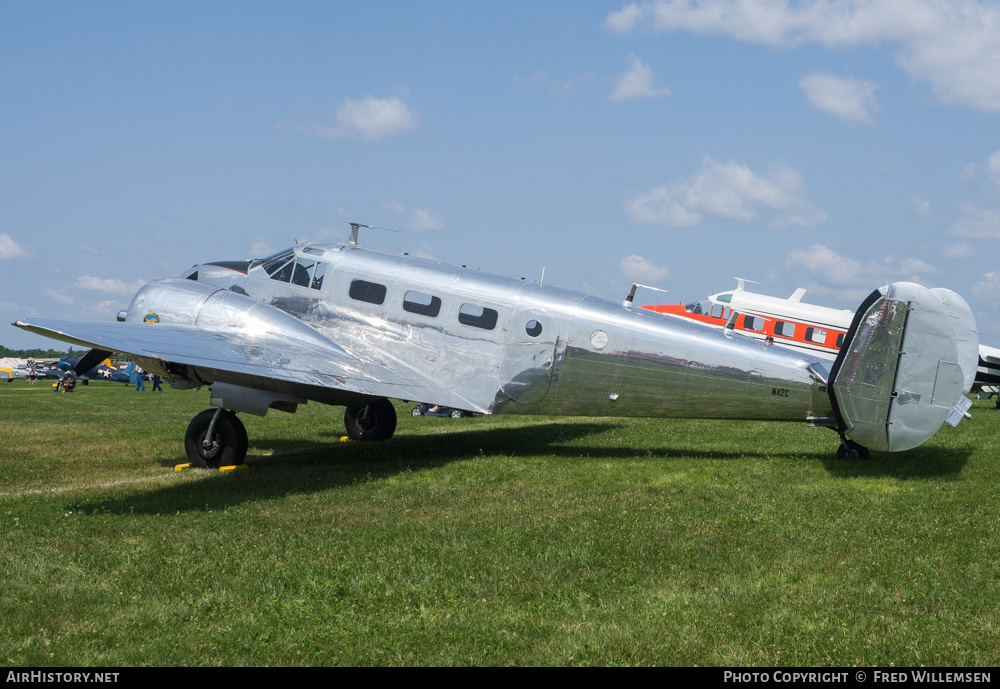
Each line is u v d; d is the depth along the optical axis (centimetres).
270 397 1061
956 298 1312
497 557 638
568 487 937
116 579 585
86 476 1028
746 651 461
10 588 565
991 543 657
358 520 764
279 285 1244
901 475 988
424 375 1162
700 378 1130
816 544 668
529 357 1160
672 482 961
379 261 1230
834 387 1028
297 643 478
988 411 2225
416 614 526
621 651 463
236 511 807
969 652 452
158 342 948
